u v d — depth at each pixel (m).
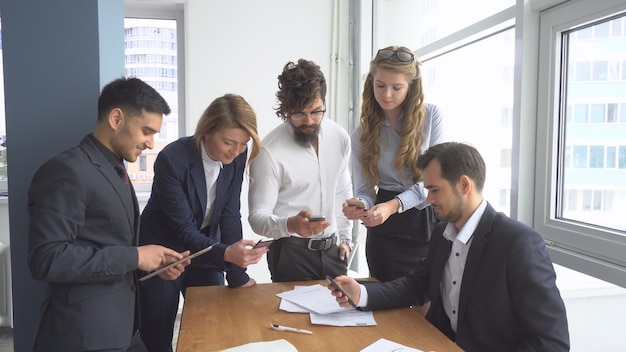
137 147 1.57
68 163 1.43
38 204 1.40
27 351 2.10
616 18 1.91
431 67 3.48
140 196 3.79
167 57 4.02
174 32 4.02
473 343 1.55
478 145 2.88
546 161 2.25
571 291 2.30
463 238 1.58
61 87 2.05
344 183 2.29
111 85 1.55
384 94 2.10
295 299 1.79
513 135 2.36
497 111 2.68
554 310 1.39
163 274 1.72
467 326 1.56
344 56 4.03
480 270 1.53
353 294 1.69
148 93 1.54
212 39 3.83
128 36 3.97
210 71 3.85
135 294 1.71
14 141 2.04
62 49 2.04
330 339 1.46
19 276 2.07
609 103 1.97
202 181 1.94
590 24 2.03
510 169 2.50
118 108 1.51
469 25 2.76
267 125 3.94
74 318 1.46
